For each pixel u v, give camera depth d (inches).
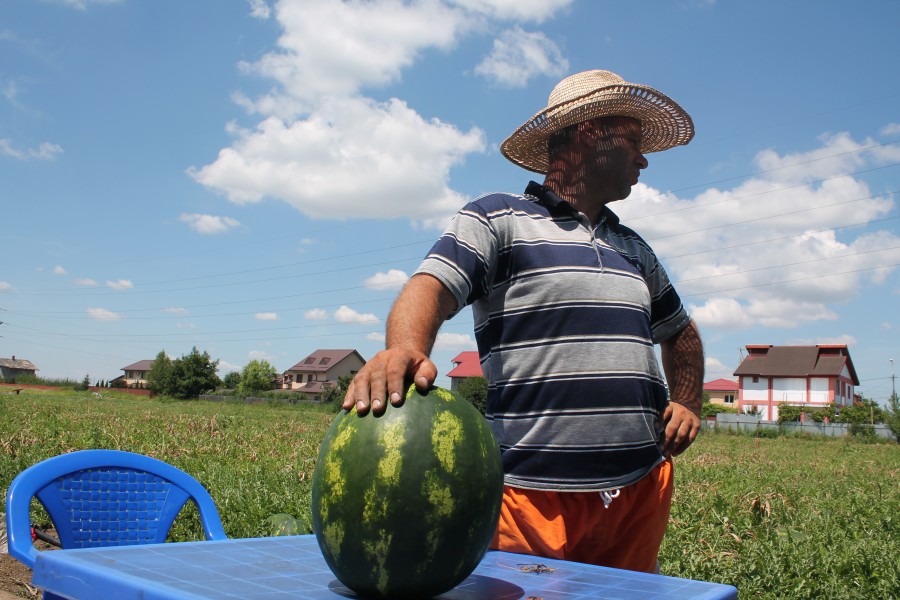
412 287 96.1
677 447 117.3
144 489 118.8
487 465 71.7
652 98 124.4
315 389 4030.5
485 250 107.5
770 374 2736.2
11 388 3201.3
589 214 124.0
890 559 256.2
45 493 107.6
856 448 1517.0
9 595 205.3
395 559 66.6
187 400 2758.4
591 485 107.1
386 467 67.2
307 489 362.6
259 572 76.8
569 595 71.7
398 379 71.9
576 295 110.7
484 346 117.7
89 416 1106.1
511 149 138.6
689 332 138.7
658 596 71.2
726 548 285.9
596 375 109.0
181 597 61.0
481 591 73.8
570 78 129.9
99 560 76.7
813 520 368.5
